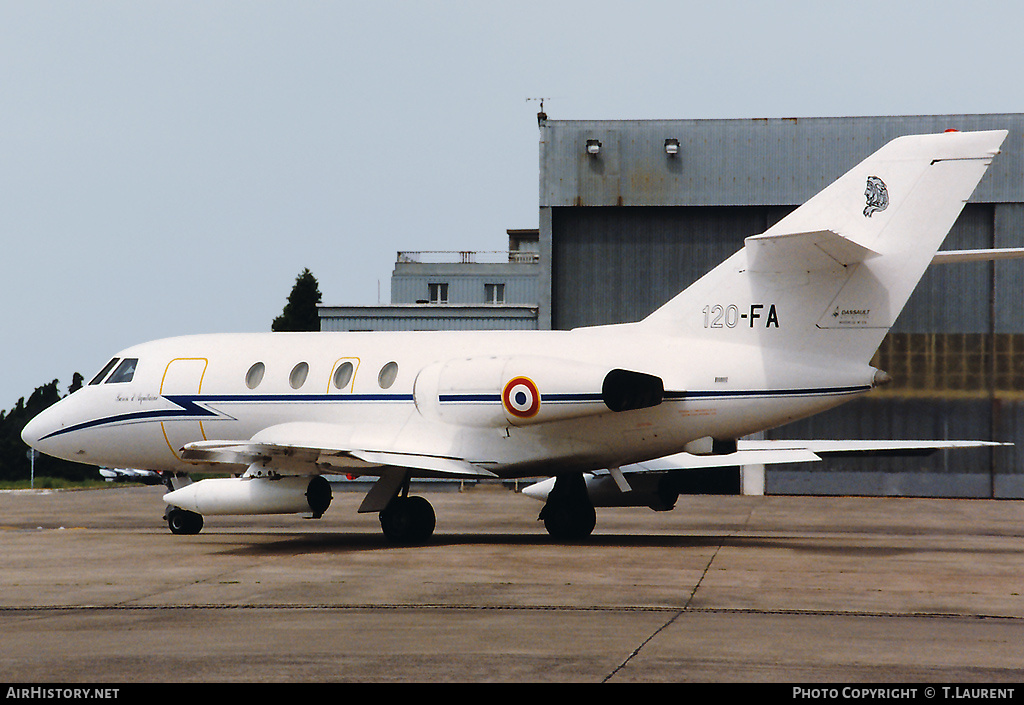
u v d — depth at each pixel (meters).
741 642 30.45
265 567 49.25
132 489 157.88
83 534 71.62
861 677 25.98
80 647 29.98
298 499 58.81
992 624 33.84
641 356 59.53
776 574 45.94
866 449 66.88
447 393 61.50
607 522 80.81
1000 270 118.06
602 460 60.72
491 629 32.59
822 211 55.22
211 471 72.00
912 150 53.62
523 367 58.81
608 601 38.41
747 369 56.97
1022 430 117.88
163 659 28.27
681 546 58.94
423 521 60.47
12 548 60.28
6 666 27.50
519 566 48.84
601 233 124.19
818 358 55.66
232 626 33.41
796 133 118.88
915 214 53.44
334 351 67.25
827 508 99.56
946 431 119.75
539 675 26.16
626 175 121.62
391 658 28.25
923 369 120.25
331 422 65.69
